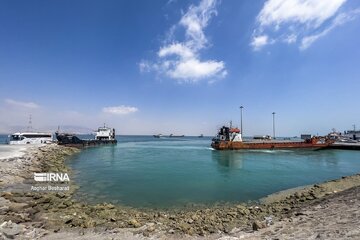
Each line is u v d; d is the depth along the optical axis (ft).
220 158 169.58
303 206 51.19
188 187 79.77
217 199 65.31
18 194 59.88
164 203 61.26
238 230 38.86
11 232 35.06
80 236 35.96
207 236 36.63
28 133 251.60
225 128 233.55
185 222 44.50
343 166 131.23
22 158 118.52
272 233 32.63
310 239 26.23
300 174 105.29
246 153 202.08
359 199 41.78
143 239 35.01
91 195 68.28
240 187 79.82
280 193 71.67
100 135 327.47
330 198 52.08
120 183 85.15
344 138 361.71
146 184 83.92
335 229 27.76
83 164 137.08
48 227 39.47
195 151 239.50
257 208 55.11
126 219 45.60
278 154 195.11
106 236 36.06
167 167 126.00
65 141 254.47
